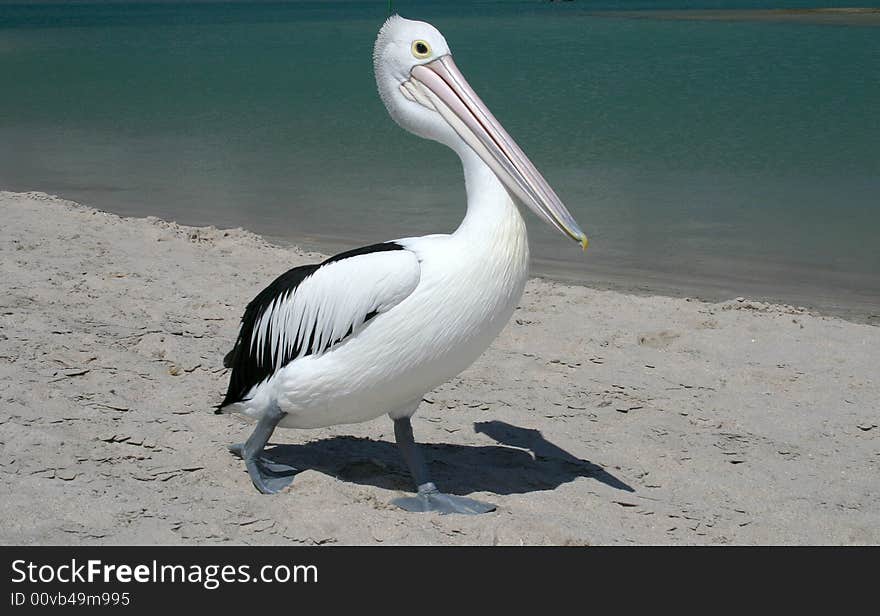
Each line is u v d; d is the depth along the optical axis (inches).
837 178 644.1
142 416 213.0
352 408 177.9
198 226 495.2
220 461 196.1
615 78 1257.4
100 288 321.7
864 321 359.6
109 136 831.1
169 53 1902.1
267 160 714.8
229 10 5664.4
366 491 184.2
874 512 196.7
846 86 1136.2
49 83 1300.4
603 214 538.3
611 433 233.0
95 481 180.7
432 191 598.9
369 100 1088.8
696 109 978.7
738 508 196.1
